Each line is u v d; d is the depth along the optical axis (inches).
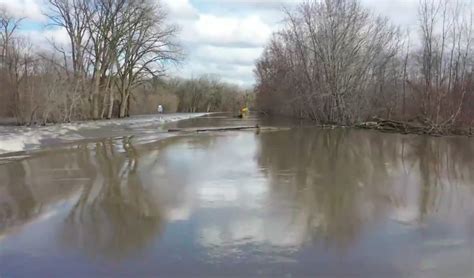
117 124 1498.5
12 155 724.0
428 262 270.7
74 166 610.9
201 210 381.4
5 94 1258.0
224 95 4106.8
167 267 262.8
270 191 453.7
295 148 842.8
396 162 678.5
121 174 549.0
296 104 1865.2
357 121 1512.1
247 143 925.8
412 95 1391.5
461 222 352.8
